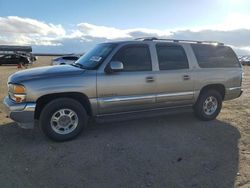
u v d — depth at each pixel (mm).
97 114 5688
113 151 5047
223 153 5082
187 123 6820
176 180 4105
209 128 6473
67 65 6164
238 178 4191
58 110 5344
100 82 5562
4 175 4156
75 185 3930
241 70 7492
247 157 4938
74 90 5363
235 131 6316
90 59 6008
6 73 22562
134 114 6074
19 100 5184
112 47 5895
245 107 8812
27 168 4387
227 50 7363
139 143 5445
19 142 5422
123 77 5766
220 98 7145
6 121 6742
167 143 5480
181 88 6504
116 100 5742
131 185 3953
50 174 4219
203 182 4062
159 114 6379
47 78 5258
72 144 5340
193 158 4840
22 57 40406
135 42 6043
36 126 6336
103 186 3916
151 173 4297
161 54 6305
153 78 6082
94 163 4582
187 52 6672
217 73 6984
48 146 5227
